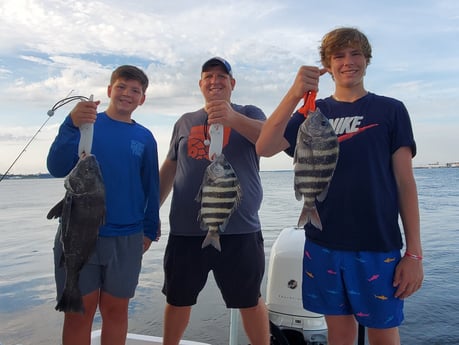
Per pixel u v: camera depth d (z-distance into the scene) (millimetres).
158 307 6680
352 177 2541
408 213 2479
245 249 3223
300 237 3871
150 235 3387
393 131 2543
